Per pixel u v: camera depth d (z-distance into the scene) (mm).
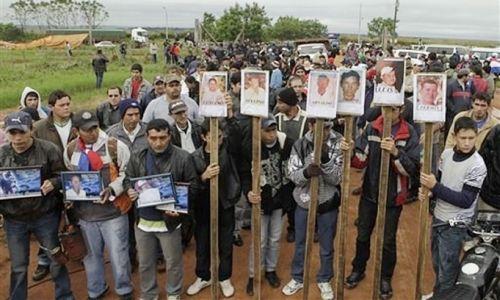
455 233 4289
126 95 9250
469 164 4102
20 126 4266
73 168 4656
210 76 4293
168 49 37594
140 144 5352
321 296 5152
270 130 4809
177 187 4566
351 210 7637
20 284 4664
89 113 4578
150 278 4922
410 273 5723
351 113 4195
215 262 4707
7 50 52000
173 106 5508
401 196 4719
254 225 4602
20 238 4590
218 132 4641
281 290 5312
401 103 4074
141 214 4699
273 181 4996
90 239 4816
